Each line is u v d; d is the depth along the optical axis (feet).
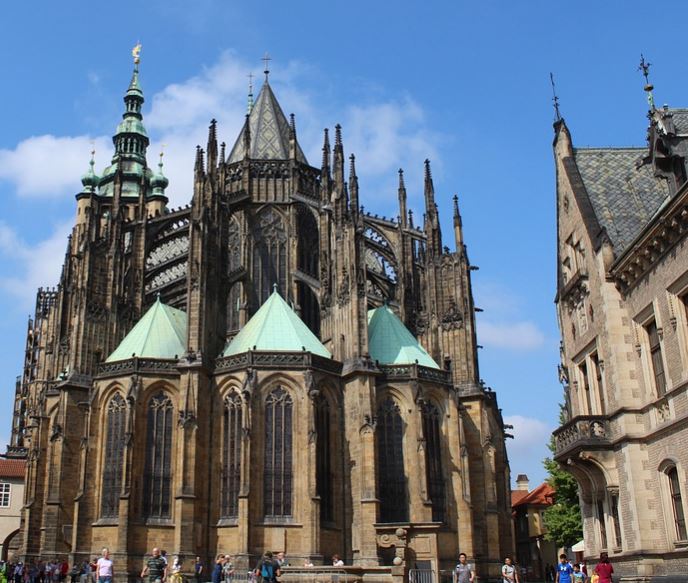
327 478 283.79
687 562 144.97
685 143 163.63
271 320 303.68
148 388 286.66
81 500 277.23
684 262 144.77
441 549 288.30
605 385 173.99
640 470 160.04
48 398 334.65
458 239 344.49
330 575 198.59
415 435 294.05
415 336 349.41
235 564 258.57
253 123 419.74
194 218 308.19
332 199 347.97
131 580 264.11
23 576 290.97
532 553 516.73
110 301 321.73
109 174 616.39
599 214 185.88
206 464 280.72
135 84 648.79
